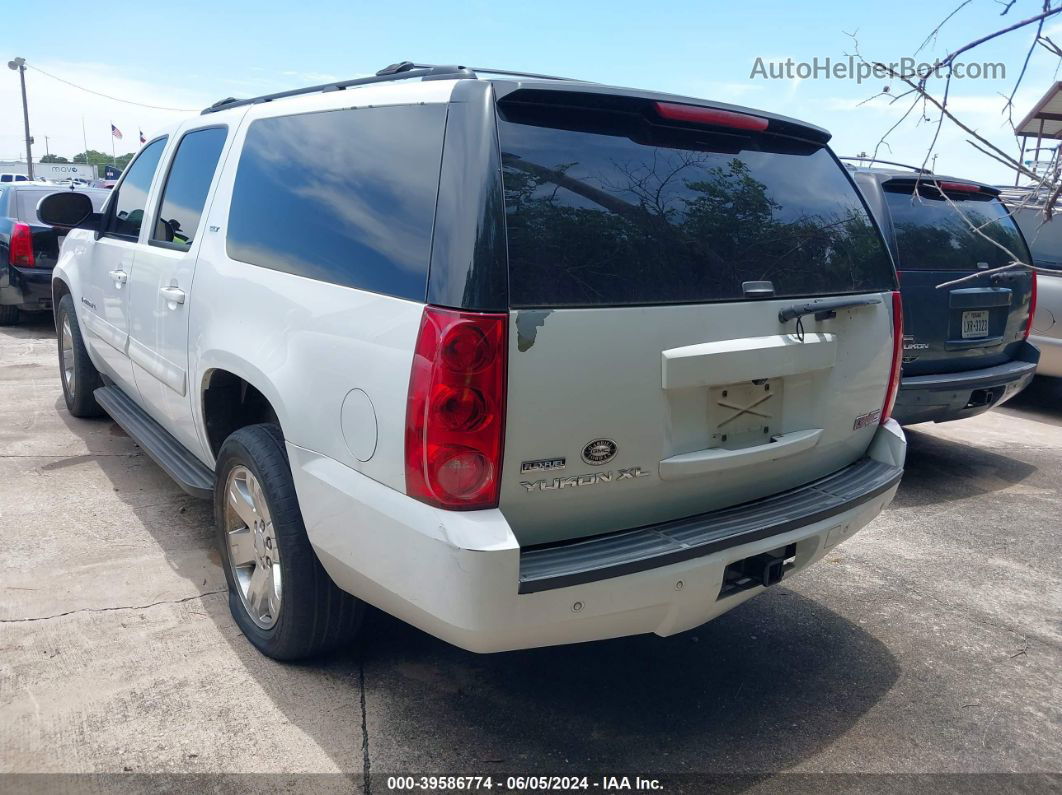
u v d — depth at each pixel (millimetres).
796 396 2912
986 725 3035
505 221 2283
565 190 2424
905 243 5375
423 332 2285
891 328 3234
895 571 4320
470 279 2242
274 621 3088
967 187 5742
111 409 4809
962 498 5492
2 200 10023
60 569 3771
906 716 3068
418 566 2314
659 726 2932
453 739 2799
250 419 3613
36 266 9539
